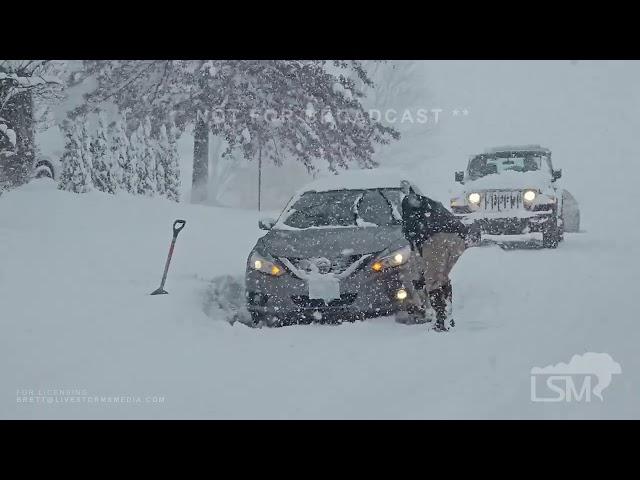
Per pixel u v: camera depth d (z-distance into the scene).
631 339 14.40
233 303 20.08
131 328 15.81
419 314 16.98
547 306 18.09
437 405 10.80
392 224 18.47
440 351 14.07
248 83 48.81
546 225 29.30
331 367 13.20
